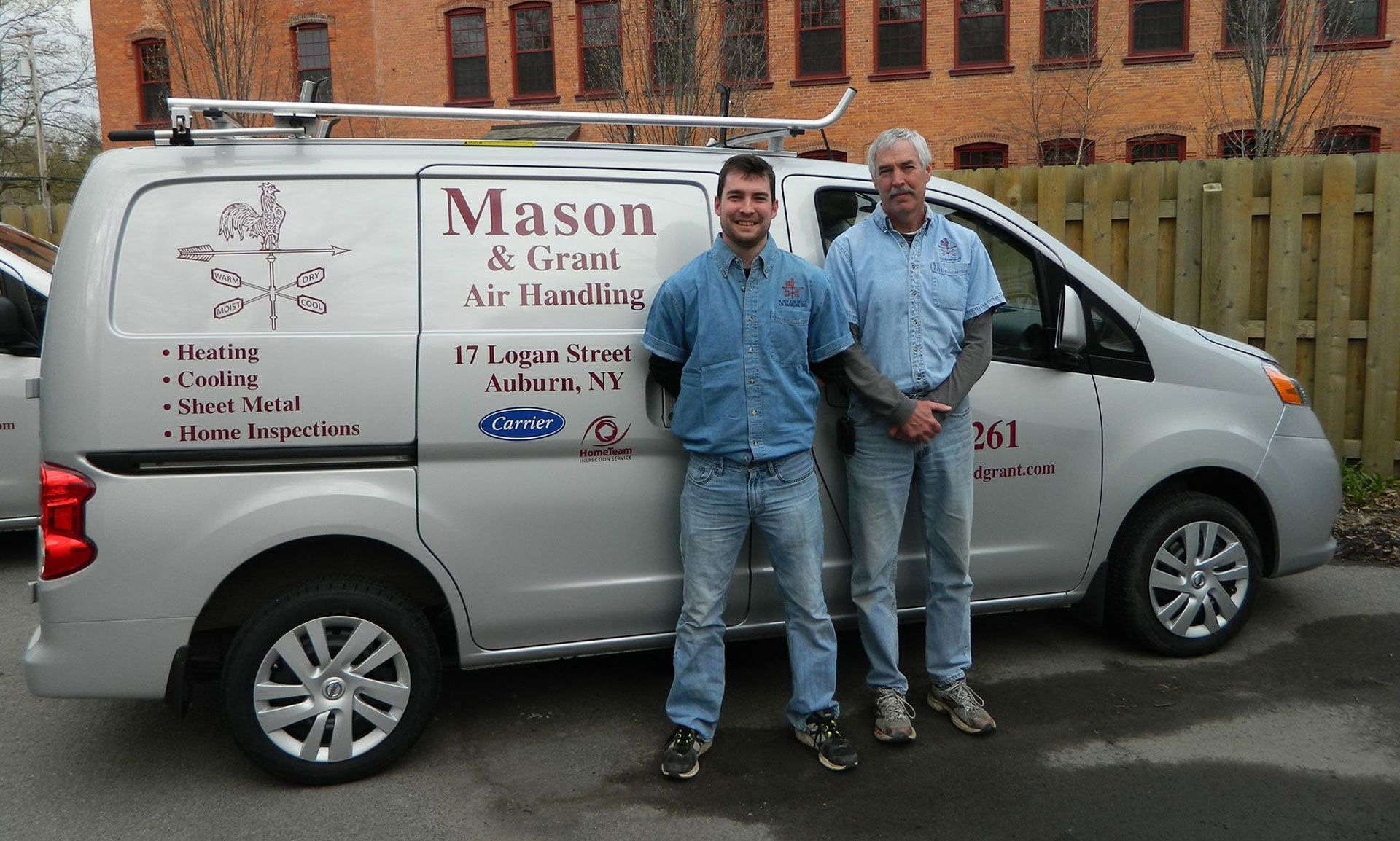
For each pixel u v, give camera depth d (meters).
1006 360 3.62
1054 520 3.72
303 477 2.99
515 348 3.10
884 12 18.11
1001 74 17.66
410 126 19.36
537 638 3.28
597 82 16.06
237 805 3.04
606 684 3.89
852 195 3.60
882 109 18.23
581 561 3.24
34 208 8.05
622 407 3.20
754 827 2.90
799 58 18.52
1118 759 3.24
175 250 2.94
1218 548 3.99
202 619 3.09
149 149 3.00
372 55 20.00
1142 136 17.16
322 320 3.00
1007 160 17.98
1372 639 4.18
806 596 3.13
